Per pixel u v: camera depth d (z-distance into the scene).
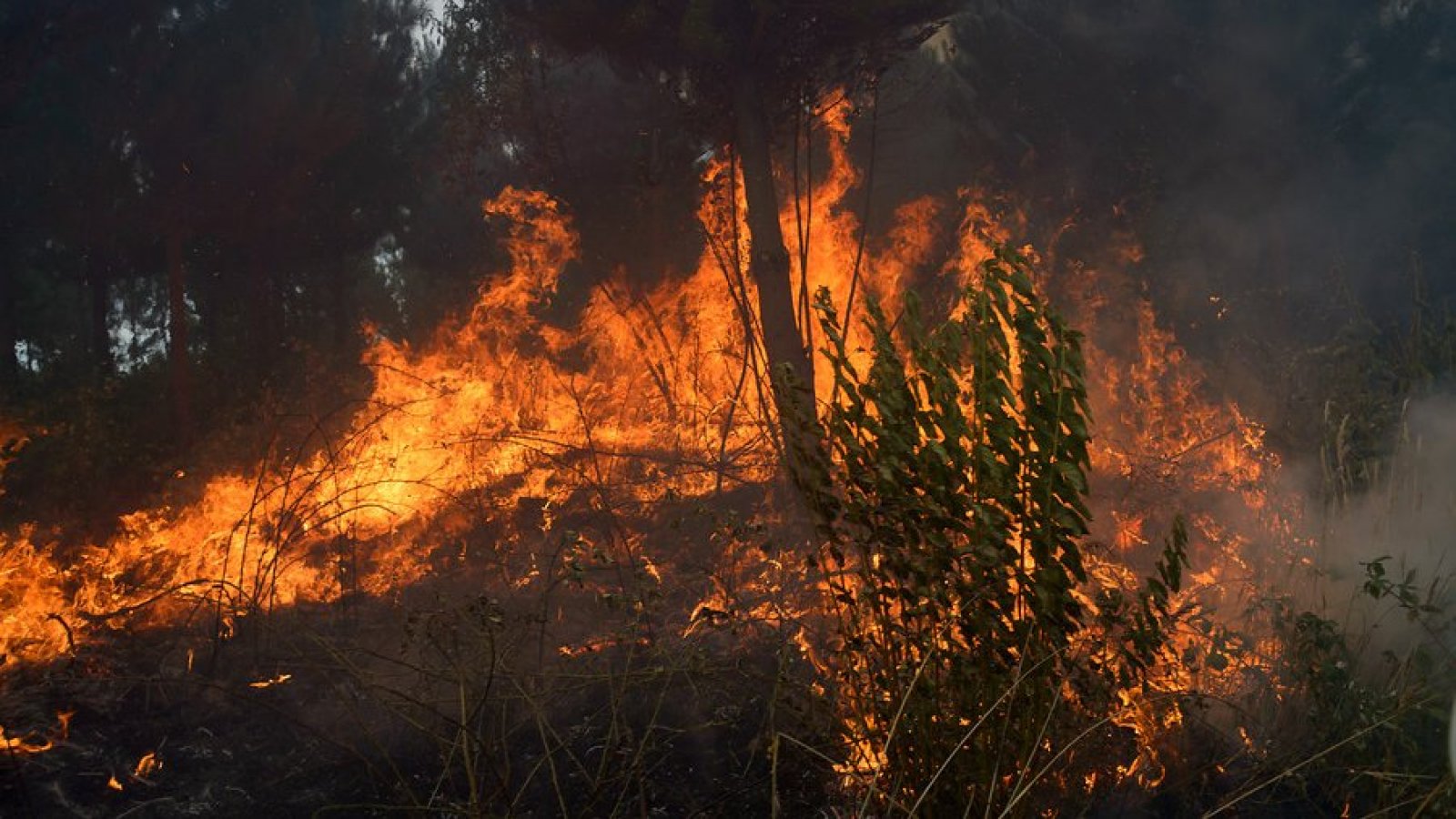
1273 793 3.30
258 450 10.80
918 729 3.07
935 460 3.00
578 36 7.78
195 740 3.92
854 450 3.11
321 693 4.31
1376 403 4.81
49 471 9.84
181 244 14.25
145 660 4.68
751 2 6.92
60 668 4.48
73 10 13.02
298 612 5.32
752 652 4.21
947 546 2.97
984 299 2.99
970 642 3.01
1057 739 3.09
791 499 6.11
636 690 4.04
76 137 14.20
